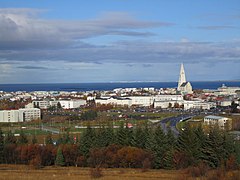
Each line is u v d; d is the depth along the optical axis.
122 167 194.00
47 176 162.00
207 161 188.50
